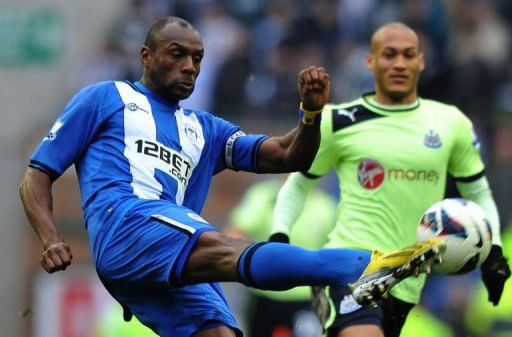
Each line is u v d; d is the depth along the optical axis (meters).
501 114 46.56
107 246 21.62
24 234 46.34
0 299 45.19
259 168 23.38
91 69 51.53
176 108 23.12
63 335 44.28
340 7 50.41
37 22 51.50
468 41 50.84
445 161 27.06
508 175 44.31
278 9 50.47
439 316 40.50
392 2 49.53
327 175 42.69
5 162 47.62
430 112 27.33
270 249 20.53
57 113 53.41
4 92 53.72
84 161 22.55
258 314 38.00
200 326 22.66
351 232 26.80
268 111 48.19
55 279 44.50
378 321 26.02
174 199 22.36
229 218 44.88
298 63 49.19
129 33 51.09
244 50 49.59
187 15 51.91
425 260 19.97
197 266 20.98
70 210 45.09
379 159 26.80
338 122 27.16
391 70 27.12
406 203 26.72
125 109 22.61
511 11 52.66
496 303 26.38
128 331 36.03
